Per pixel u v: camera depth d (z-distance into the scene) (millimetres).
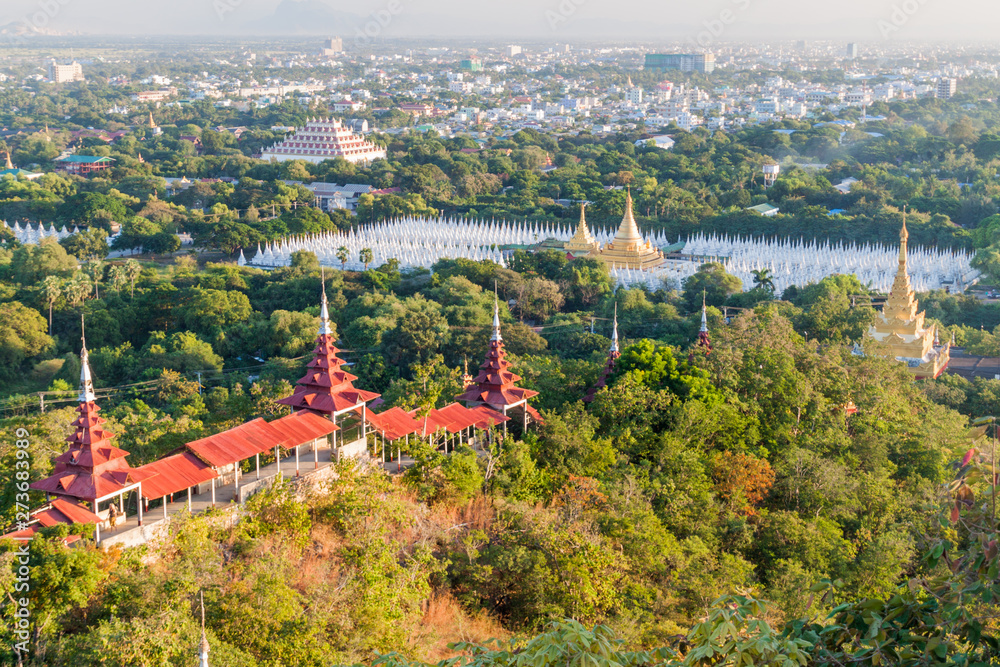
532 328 182750
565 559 67812
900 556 77500
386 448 84500
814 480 90875
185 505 66375
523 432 92188
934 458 103250
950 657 28859
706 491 85688
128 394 146875
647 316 183500
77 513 60781
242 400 97062
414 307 174125
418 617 63625
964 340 172750
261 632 54969
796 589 71375
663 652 31547
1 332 166125
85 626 54594
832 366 111938
